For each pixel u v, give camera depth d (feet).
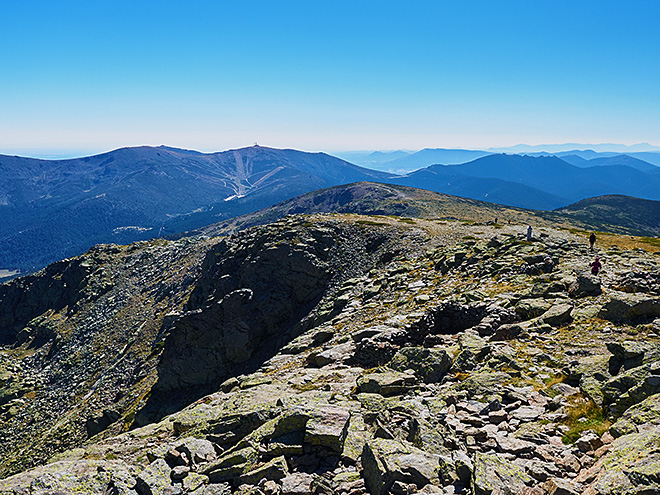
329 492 38.86
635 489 29.30
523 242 176.14
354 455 44.16
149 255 485.56
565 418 47.26
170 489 41.63
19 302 500.74
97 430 218.79
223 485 42.09
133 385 248.93
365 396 59.98
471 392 57.98
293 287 237.25
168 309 322.75
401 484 36.11
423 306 130.52
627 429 39.78
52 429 241.76
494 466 35.99
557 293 101.40
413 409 52.26
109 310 395.55
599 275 111.75
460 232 250.98
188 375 217.97
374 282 197.98
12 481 41.34
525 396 54.29
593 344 69.92
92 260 510.99
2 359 399.24
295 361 118.01
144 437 63.05
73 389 289.74
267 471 42.68
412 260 213.87
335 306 192.95
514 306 100.07
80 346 354.13
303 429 49.29
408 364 72.23
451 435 45.29
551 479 34.04
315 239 264.52
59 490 40.40
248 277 248.73
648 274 101.76
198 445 50.90
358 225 286.87
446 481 36.50
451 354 74.23
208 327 222.89
